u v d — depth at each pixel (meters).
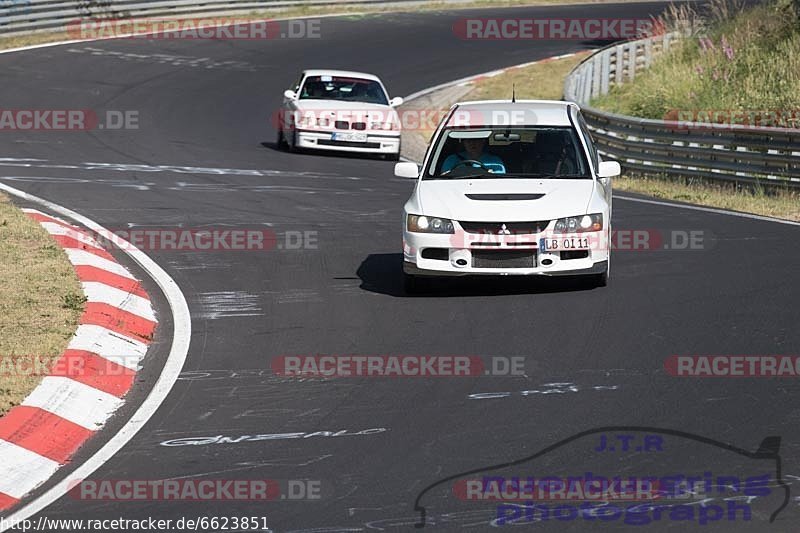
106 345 32.03
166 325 35.12
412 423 26.14
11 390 27.72
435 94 111.25
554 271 36.81
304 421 26.52
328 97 81.44
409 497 21.92
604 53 111.38
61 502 22.27
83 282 38.03
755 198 60.88
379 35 138.25
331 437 25.41
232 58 120.38
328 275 41.47
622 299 36.84
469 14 154.88
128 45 123.31
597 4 163.00
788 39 98.94
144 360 31.72
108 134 81.56
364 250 45.78
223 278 40.94
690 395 27.55
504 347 31.98
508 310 35.88
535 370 29.84
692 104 95.12
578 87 101.50
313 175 67.94
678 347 31.50
